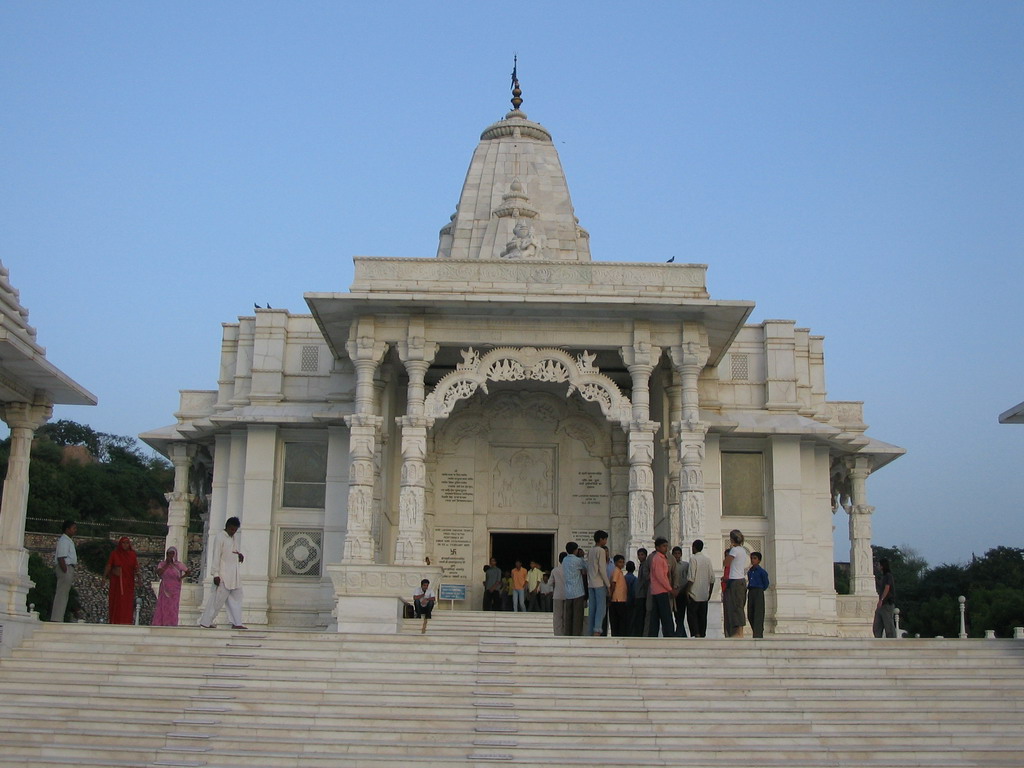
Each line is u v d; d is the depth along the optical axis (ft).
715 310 90.22
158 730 50.37
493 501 105.91
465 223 118.93
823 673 57.47
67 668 56.39
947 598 224.12
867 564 115.75
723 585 67.41
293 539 101.65
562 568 68.80
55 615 66.39
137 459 309.01
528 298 88.94
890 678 56.80
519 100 128.67
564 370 91.81
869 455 117.08
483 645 59.82
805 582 101.04
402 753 48.60
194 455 119.14
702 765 48.06
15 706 52.31
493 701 53.57
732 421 101.30
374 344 91.76
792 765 48.26
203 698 53.36
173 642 59.72
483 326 92.07
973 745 50.39
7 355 61.31
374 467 93.71
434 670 57.21
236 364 110.42
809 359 114.83
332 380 105.70
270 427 103.04
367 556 87.35
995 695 55.11
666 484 96.37
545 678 56.24
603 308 90.07
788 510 101.30
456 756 48.47
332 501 101.19
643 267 94.02
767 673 57.47
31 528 233.35
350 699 53.78
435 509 105.29
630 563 69.67
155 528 259.39
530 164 122.21
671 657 59.06
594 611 67.56
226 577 65.46
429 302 89.30
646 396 90.94
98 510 257.75
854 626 108.88
